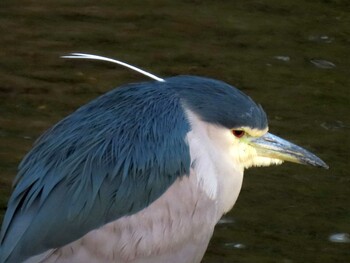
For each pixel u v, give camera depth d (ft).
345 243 39.70
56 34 56.49
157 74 51.98
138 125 30.50
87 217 29.07
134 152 29.99
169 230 30.55
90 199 29.14
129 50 54.85
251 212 41.52
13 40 55.26
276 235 40.06
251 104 32.35
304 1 63.52
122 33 57.06
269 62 54.70
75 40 55.77
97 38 56.18
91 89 50.31
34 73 51.72
